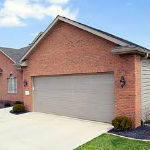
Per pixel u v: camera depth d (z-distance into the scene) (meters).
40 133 10.77
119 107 11.55
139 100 11.41
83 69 13.17
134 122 10.96
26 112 16.48
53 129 11.41
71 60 13.80
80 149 8.28
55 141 9.47
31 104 16.66
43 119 13.88
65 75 14.44
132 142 8.84
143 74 12.11
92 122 12.69
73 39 13.66
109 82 12.29
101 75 12.62
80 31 13.29
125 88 11.30
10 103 22.00
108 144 8.71
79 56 13.38
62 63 14.30
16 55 23.33
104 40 12.18
